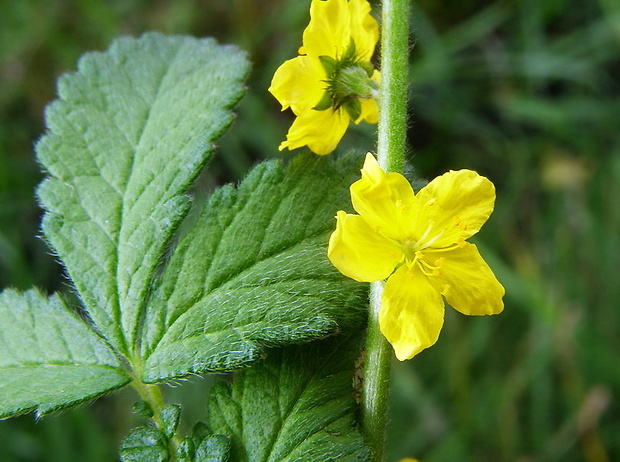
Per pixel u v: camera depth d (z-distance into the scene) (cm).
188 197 6
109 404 10
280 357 5
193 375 5
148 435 5
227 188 6
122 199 6
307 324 5
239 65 6
